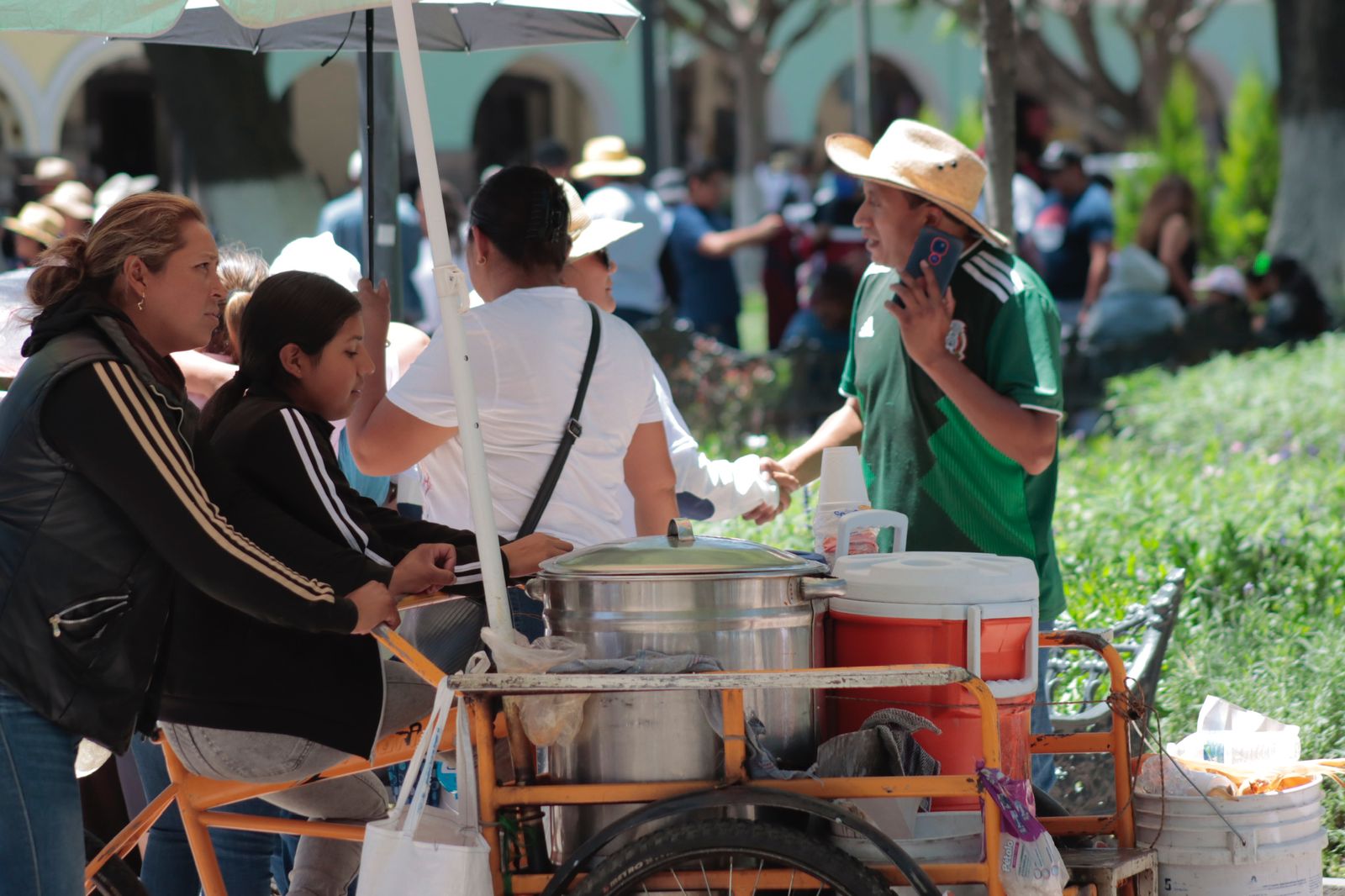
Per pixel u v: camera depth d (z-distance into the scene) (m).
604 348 13.17
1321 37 52.94
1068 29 123.25
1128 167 83.31
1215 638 19.48
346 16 17.69
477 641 12.57
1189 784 11.99
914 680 10.38
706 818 10.76
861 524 12.84
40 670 10.73
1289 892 11.91
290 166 40.19
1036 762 15.15
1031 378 14.09
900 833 10.85
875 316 15.27
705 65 121.25
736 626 10.86
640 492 14.07
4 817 10.77
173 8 12.80
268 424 11.44
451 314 11.23
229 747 11.52
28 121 80.81
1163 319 42.00
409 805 11.10
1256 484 25.80
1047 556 14.88
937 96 122.75
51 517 10.71
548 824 11.28
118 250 11.07
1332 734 17.08
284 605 10.71
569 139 112.94
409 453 12.79
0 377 15.69
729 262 43.22
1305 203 53.28
